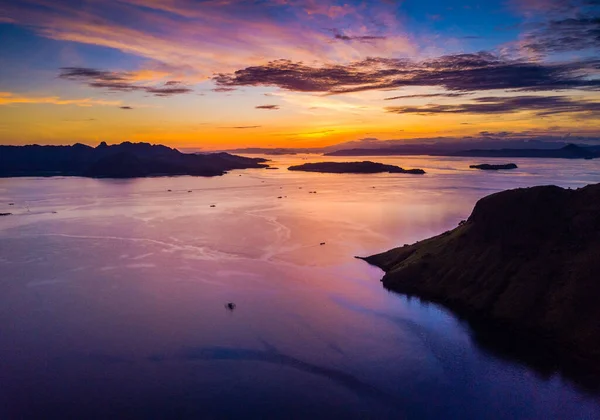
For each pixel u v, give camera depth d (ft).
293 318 292.20
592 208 310.65
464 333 266.98
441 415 195.11
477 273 317.42
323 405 201.46
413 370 228.84
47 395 211.00
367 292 336.90
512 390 211.20
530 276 293.84
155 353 248.52
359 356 242.99
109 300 328.08
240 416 194.29
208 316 297.12
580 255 289.12
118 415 196.03
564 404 201.16
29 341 264.31
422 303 312.71
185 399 206.69
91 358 244.01
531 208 330.54
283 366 233.76
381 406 200.75
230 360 240.12
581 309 257.55
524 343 254.27
